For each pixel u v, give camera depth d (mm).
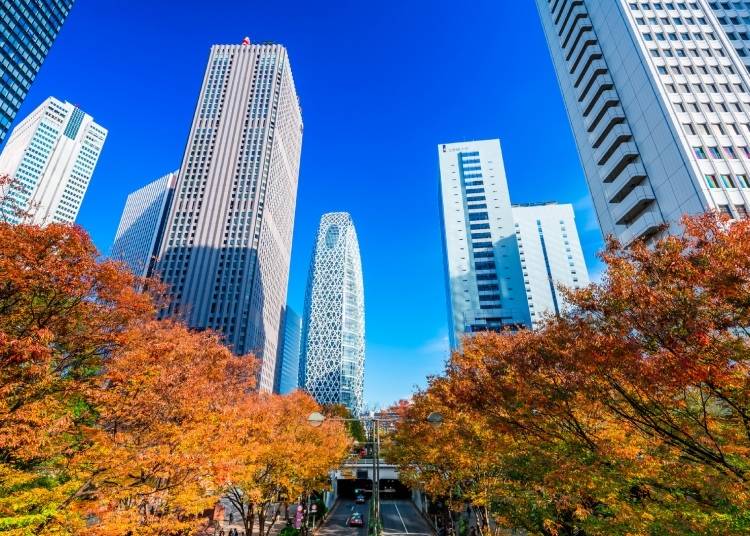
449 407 16922
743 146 38406
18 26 96438
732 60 44312
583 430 11633
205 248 124125
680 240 8586
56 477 13055
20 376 10945
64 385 12438
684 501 9578
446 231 108750
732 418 9195
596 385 9602
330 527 39125
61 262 11398
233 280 119500
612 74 49219
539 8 67438
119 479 12953
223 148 138375
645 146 43219
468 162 115438
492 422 12555
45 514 10109
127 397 12641
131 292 13898
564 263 153250
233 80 149875
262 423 21016
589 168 51469
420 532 37156
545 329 12008
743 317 7457
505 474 16578
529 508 14445
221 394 19203
